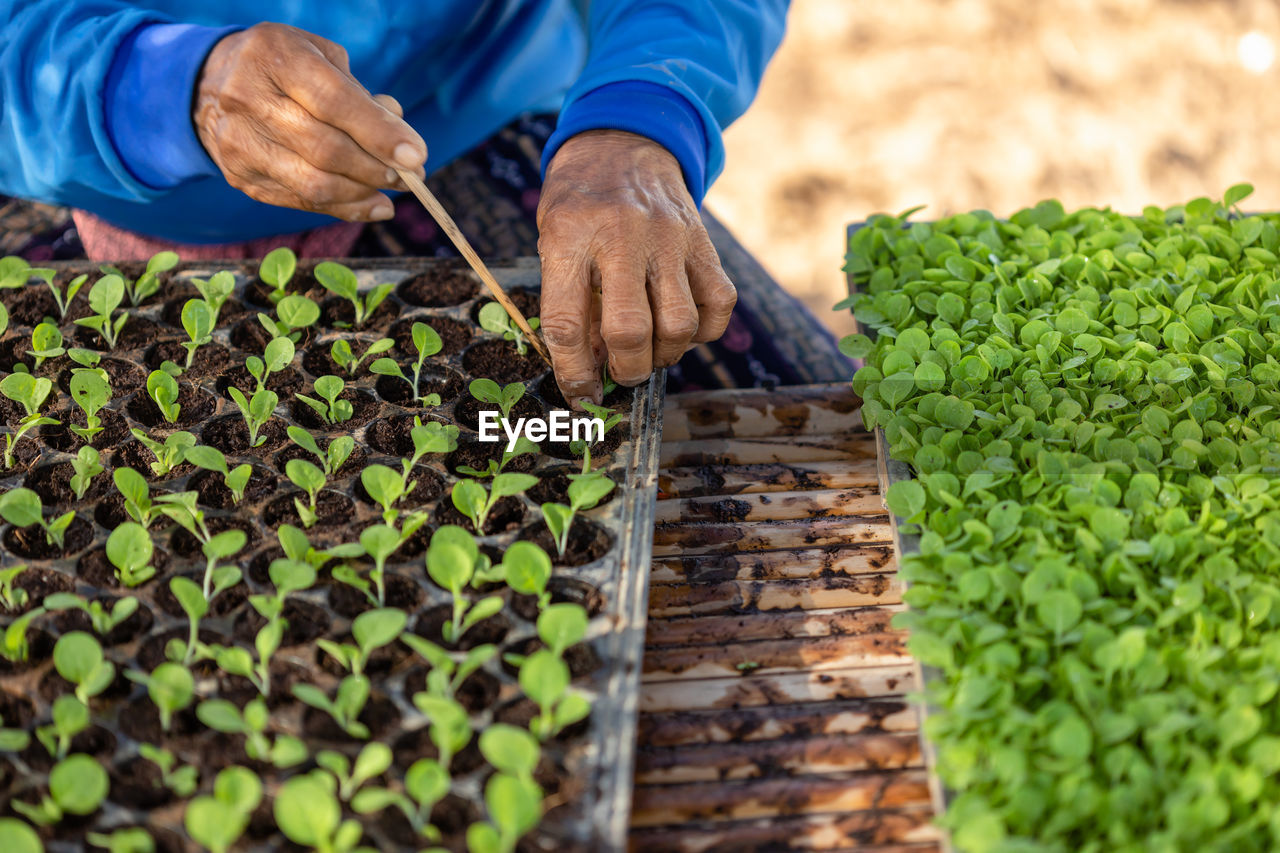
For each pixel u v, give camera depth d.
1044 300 1.19
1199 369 1.13
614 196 1.11
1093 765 0.96
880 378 1.15
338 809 0.95
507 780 0.94
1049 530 1.04
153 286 1.23
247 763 0.98
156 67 1.14
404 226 1.41
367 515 1.09
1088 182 2.40
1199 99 2.56
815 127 2.53
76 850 0.96
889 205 2.38
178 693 0.99
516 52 1.38
